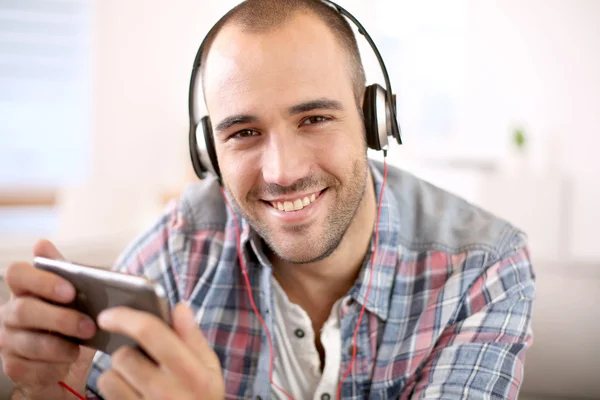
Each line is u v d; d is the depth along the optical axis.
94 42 3.58
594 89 3.54
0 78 3.43
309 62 0.95
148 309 0.69
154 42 3.68
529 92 3.85
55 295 0.76
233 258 1.19
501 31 3.95
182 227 1.24
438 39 4.11
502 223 1.17
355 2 4.00
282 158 0.97
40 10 3.44
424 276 1.13
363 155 1.05
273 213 1.02
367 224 1.11
